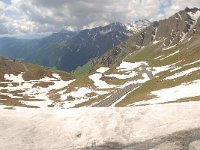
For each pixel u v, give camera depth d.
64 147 21.58
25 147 20.84
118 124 24.19
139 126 24.31
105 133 23.03
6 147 20.38
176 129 23.83
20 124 23.59
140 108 26.98
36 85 174.88
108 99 104.81
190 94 62.75
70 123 24.34
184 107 27.58
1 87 171.75
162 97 70.00
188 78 84.50
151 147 21.16
